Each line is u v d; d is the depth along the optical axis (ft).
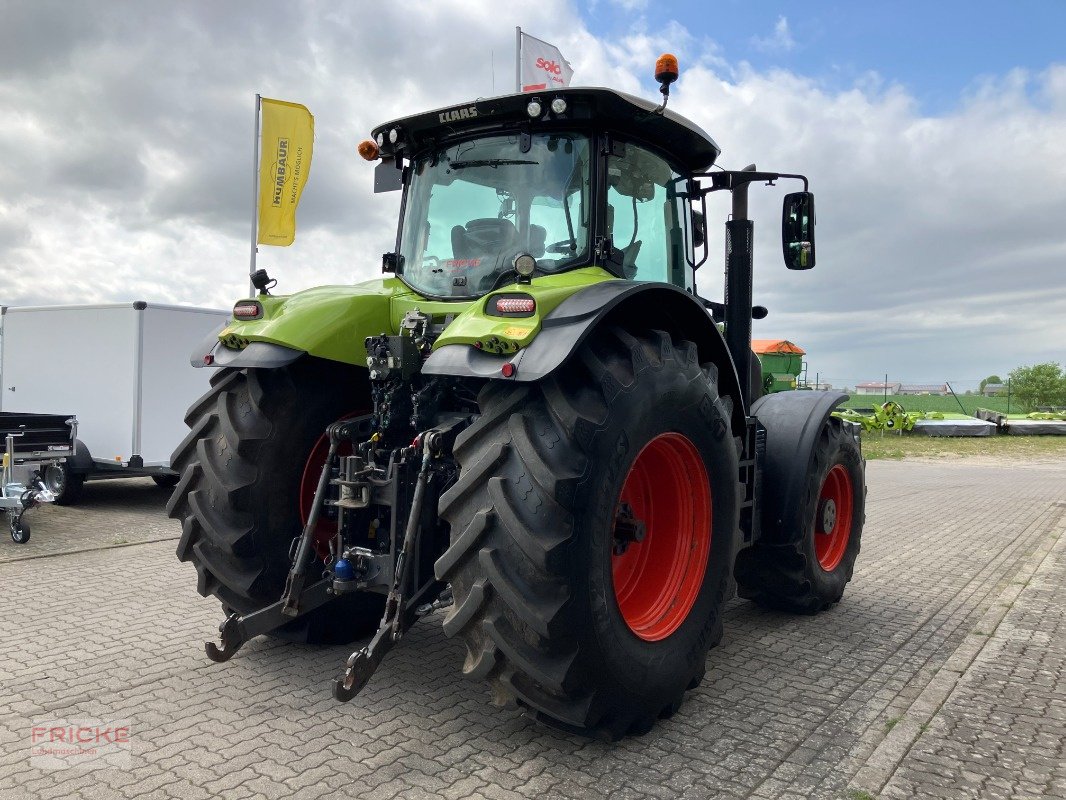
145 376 29.73
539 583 8.85
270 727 10.19
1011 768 9.30
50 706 10.81
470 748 9.70
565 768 9.25
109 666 12.35
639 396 9.80
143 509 29.37
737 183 14.55
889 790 8.75
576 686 9.11
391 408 11.22
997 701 11.30
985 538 25.05
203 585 12.35
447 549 9.93
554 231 11.56
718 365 12.46
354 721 10.41
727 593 11.85
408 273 12.76
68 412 31.40
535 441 9.10
